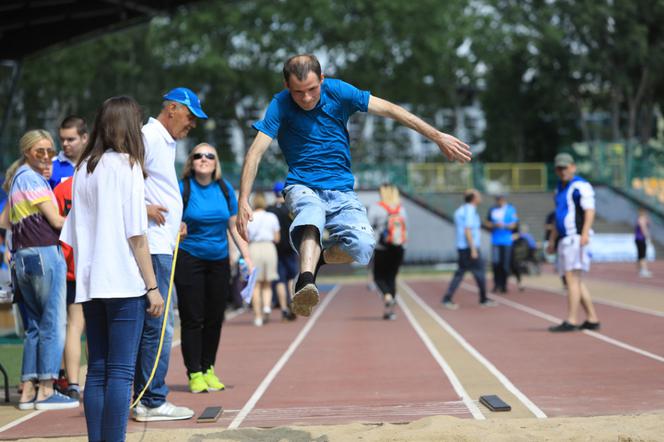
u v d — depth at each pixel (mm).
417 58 53125
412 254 48250
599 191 56125
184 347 9250
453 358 11492
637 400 7977
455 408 7762
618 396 8227
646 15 62844
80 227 5758
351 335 15039
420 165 52125
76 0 25844
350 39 52469
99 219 5645
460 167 53344
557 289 26344
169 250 7656
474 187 53812
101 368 5758
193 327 9219
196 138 59469
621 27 62562
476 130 75312
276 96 6746
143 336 7578
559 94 65188
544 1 64312
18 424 7715
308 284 6070
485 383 9258
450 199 52312
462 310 20016
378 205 17797
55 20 27453
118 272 5617
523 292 25641
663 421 6727
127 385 5641
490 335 14312
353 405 8125
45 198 8414
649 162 55938
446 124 74562
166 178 7664
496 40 59406
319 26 52281
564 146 71125
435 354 11992
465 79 63156
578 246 14430
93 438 5648
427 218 48406
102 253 5617
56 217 8469
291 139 6727
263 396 8875
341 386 9391
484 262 21000
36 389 8734
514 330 15016
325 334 15359
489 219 25484
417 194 51688
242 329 16766
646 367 10188
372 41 52000
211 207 9195
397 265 18031
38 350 8625
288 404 8320
